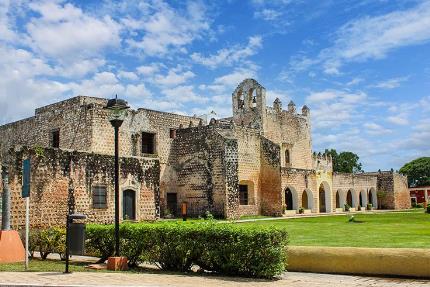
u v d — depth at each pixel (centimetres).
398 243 1838
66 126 3947
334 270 1382
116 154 1484
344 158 10969
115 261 1427
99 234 1627
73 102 3906
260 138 4912
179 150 4506
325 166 6544
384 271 1317
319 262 1404
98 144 3759
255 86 5638
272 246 1284
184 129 4500
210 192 4259
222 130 4434
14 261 1680
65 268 1398
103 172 2600
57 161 2394
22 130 4438
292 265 1438
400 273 1299
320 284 1184
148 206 2803
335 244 1834
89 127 3734
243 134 4691
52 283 1111
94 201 2544
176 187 4469
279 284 1177
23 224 2214
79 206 2466
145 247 1484
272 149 4825
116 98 1498
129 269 1447
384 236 2200
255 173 4797
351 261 1361
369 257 1340
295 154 6084
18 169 2220
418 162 10919
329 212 5916
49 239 1759
